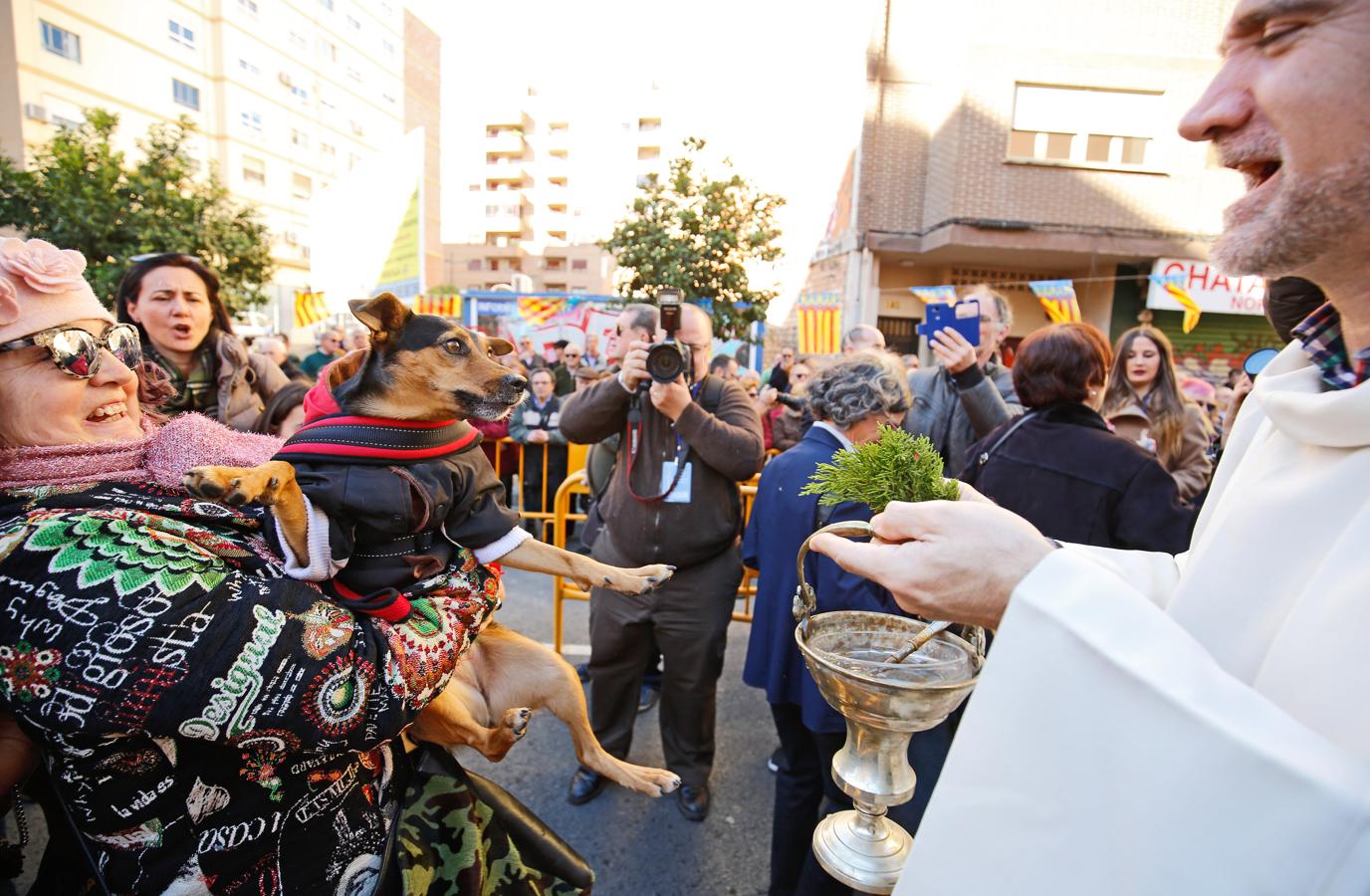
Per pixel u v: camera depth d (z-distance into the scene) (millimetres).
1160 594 844
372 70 41000
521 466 5660
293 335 23469
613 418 2701
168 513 1023
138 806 932
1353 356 671
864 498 1002
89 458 1020
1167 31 10867
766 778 2965
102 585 866
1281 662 557
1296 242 588
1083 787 552
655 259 10992
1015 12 10820
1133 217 11211
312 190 36469
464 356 1300
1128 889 517
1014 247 11180
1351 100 533
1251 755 474
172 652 865
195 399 2760
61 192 12266
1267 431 764
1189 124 672
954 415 3357
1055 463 2068
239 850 991
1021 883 580
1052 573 627
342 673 996
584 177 63938
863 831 1072
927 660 1015
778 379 8242
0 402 979
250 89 32062
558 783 2881
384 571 1193
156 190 12641
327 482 1135
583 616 4488
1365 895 433
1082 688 564
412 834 1250
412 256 10211
